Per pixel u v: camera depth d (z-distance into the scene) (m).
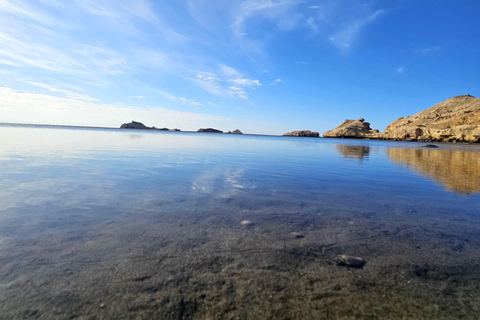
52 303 1.46
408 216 3.24
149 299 1.53
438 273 1.92
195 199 3.76
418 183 5.50
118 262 1.92
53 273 1.75
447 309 1.53
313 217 3.13
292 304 1.54
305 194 4.32
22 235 2.32
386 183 5.46
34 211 2.99
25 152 9.23
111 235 2.39
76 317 1.36
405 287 1.74
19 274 1.71
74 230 2.48
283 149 17.41
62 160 7.50
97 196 3.73
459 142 50.66
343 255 2.17
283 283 1.74
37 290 1.56
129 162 7.53
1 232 2.38
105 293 1.56
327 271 1.92
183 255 2.06
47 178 4.89
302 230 2.70
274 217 3.08
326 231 2.69
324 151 16.56
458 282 1.81
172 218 2.92
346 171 7.20
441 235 2.65
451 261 2.11
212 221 2.87
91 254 2.02
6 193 3.75
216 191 4.32
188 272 1.82
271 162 8.98
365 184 5.31
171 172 6.03
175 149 13.39
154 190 4.21
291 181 5.45
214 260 2.01
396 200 4.03
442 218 3.19
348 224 2.91
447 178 6.22
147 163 7.44
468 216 3.27
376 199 4.08
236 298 1.57
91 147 12.59
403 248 2.33
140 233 2.46
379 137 80.94
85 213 2.98
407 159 11.49
